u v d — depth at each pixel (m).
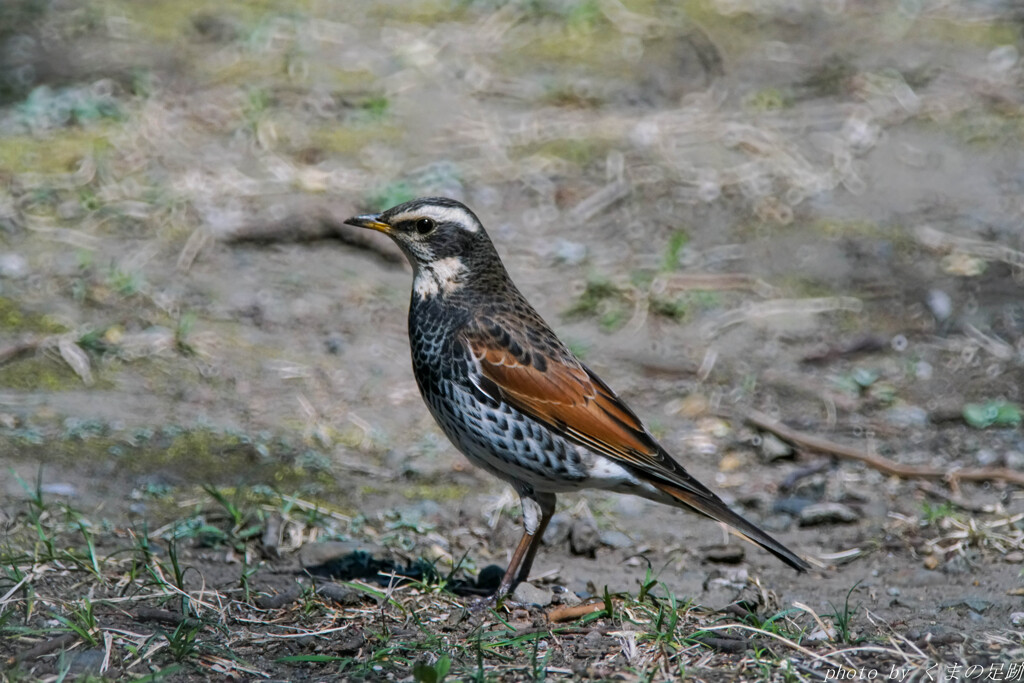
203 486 10.22
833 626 8.83
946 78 18.72
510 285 9.54
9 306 13.49
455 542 10.34
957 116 17.78
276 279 14.31
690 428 12.28
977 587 9.69
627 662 8.12
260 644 8.34
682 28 19.92
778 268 14.79
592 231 15.34
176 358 12.92
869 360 13.40
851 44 19.62
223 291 14.04
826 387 12.93
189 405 12.18
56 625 8.31
